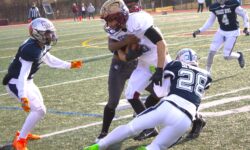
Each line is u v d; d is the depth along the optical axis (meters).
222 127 8.12
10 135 8.54
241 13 12.66
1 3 71.25
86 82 13.29
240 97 10.21
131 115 9.34
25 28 47.03
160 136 5.86
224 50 12.82
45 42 7.23
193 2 71.69
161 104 5.93
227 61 15.31
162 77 6.64
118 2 6.91
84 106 10.41
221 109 9.30
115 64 7.61
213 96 10.48
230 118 8.63
